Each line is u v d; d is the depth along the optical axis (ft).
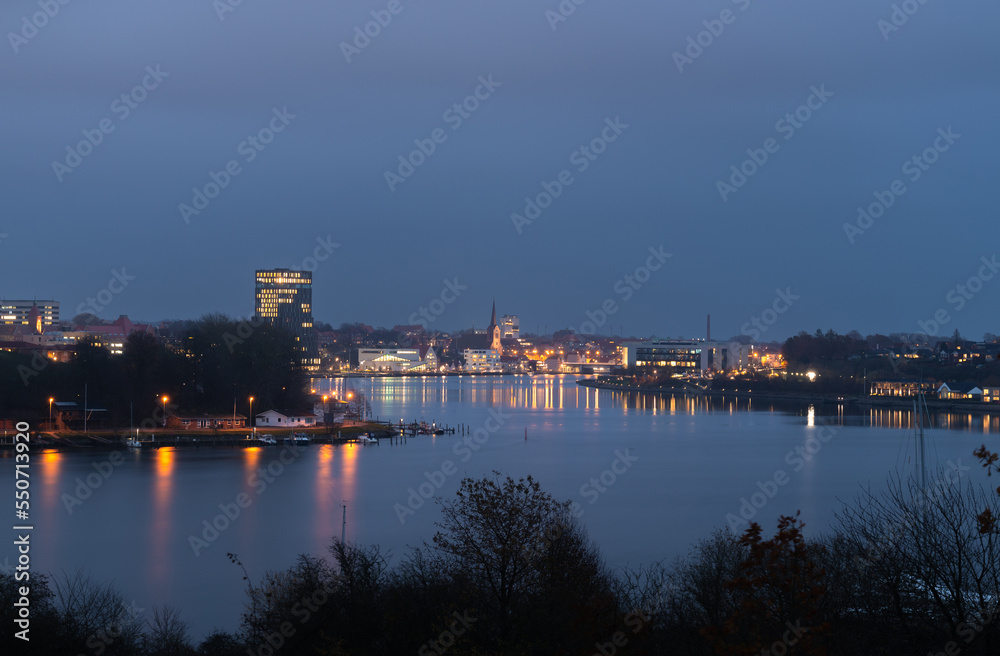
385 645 133.90
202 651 165.68
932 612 103.81
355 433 608.19
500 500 138.62
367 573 157.48
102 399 595.88
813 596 93.40
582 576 145.59
